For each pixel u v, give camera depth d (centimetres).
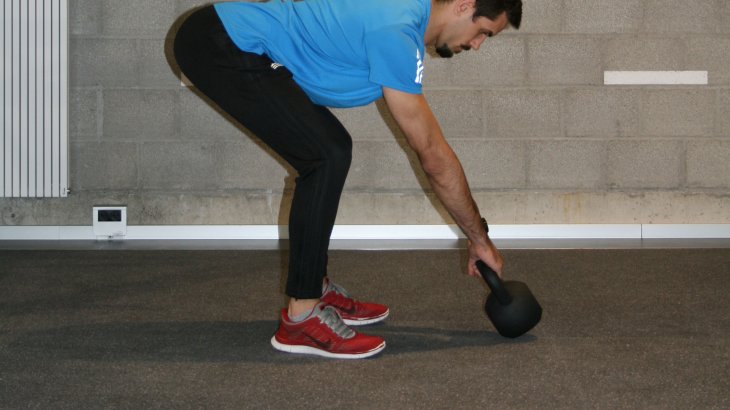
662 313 237
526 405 156
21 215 407
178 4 404
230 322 228
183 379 173
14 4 393
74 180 408
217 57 185
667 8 407
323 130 183
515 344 202
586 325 222
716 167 413
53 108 398
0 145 397
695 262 329
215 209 412
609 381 171
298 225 186
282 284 285
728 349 196
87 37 404
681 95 410
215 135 409
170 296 263
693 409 154
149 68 406
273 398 160
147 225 410
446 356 191
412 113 178
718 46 409
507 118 410
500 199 413
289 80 186
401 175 411
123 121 407
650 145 412
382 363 185
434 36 188
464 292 269
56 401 158
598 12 407
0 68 394
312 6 186
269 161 411
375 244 387
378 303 253
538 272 307
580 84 409
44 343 203
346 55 182
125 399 160
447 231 410
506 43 407
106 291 271
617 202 414
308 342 192
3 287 278
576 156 412
